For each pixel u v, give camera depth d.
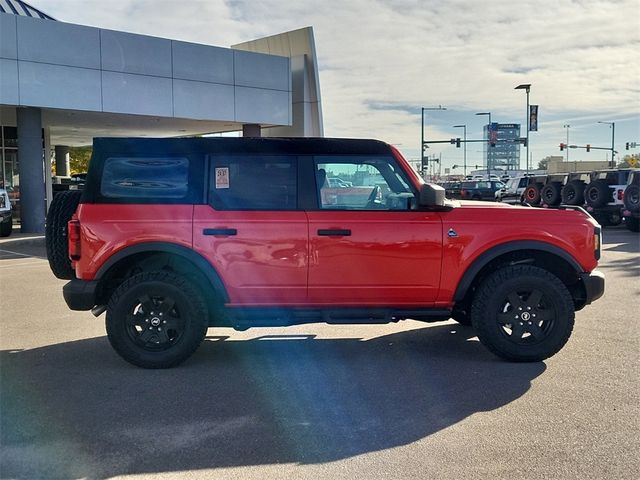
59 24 18.59
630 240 17.16
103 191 5.59
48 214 5.95
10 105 18.23
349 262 5.57
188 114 21.58
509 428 4.17
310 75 28.88
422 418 4.38
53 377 5.38
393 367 5.65
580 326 7.01
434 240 5.61
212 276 5.54
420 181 5.70
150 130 28.00
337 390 5.00
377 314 5.70
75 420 4.38
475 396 4.82
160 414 4.50
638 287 9.54
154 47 20.53
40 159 19.66
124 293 5.52
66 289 5.52
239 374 5.46
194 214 5.54
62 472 3.59
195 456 3.79
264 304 5.63
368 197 5.72
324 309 5.70
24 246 17.06
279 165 5.67
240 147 5.66
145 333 5.61
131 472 3.59
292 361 5.88
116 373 5.49
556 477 3.47
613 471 3.53
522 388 4.98
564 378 5.21
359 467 3.63
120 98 19.94
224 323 5.89
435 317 5.84
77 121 23.38
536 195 26.38
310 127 29.14
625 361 5.66
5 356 6.04
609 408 4.50
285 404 4.70
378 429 4.20
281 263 5.54
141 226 5.50
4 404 4.70
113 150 5.61
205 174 5.62
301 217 5.56
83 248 5.50
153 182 5.62
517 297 5.69
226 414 4.49
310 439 4.04
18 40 17.91
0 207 18.09
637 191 19.09
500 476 3.49
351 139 5.70
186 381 5.27
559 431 4.10
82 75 19.12
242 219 5.54
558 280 5.66
